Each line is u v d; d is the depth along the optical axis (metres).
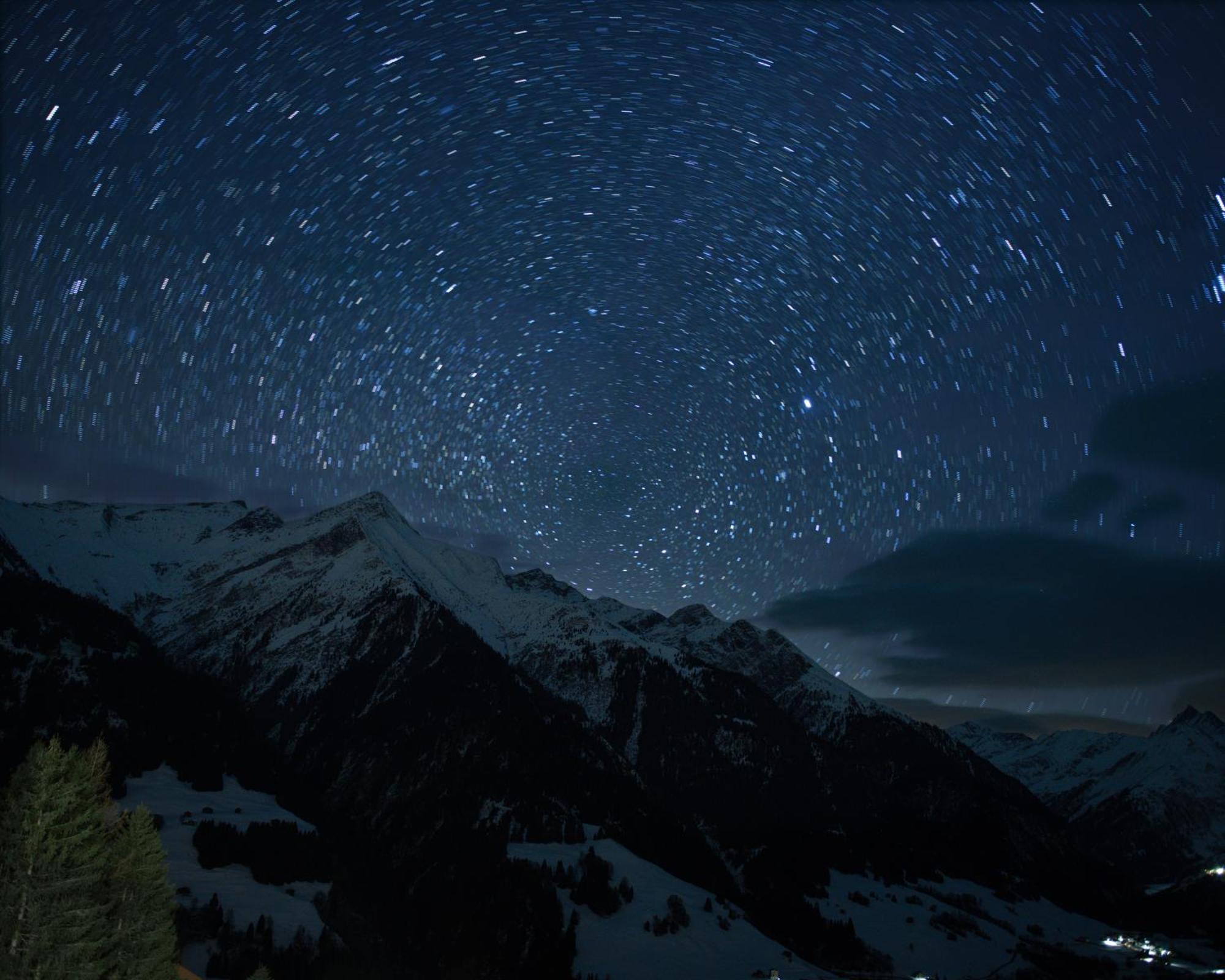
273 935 107.69
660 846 193.88
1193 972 191.38
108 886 61.00
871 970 170.38
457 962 136.75
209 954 98.88
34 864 55.09
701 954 147.00
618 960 142.38
